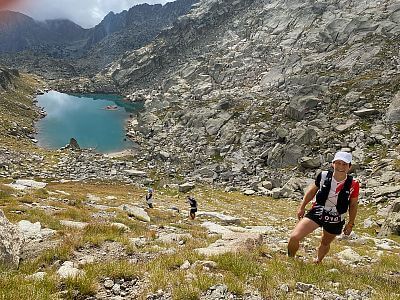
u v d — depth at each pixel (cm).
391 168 5084
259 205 4834
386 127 6669
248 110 9900
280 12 19425
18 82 19550
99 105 17875
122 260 1062
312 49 14088
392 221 3002
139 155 9119
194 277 912
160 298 809
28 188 3366
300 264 1110
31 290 769
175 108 12781
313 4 17475
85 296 817
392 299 848
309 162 6244
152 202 4134
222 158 7906
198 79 17262
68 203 2798
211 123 9788
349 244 2244
